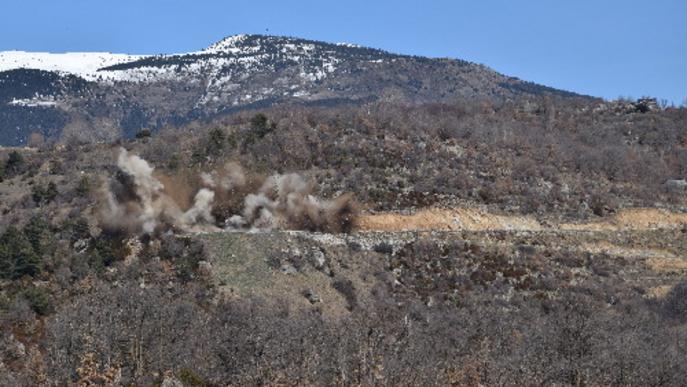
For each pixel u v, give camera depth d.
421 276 107.38
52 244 103.56
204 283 96.81
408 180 125.62
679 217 131.00
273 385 79.06
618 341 93.06
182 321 87.38
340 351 82.12
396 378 80.56
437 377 81.75
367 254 109.62
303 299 98.12
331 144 133.50
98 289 92.19
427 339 89.69
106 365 77.38
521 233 118.62
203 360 82.94
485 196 125.38
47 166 136.62
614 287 110.62
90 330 81.50
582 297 106.25
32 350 82.88
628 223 127.44
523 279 110.12
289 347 83.25
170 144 137.00
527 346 90.94
